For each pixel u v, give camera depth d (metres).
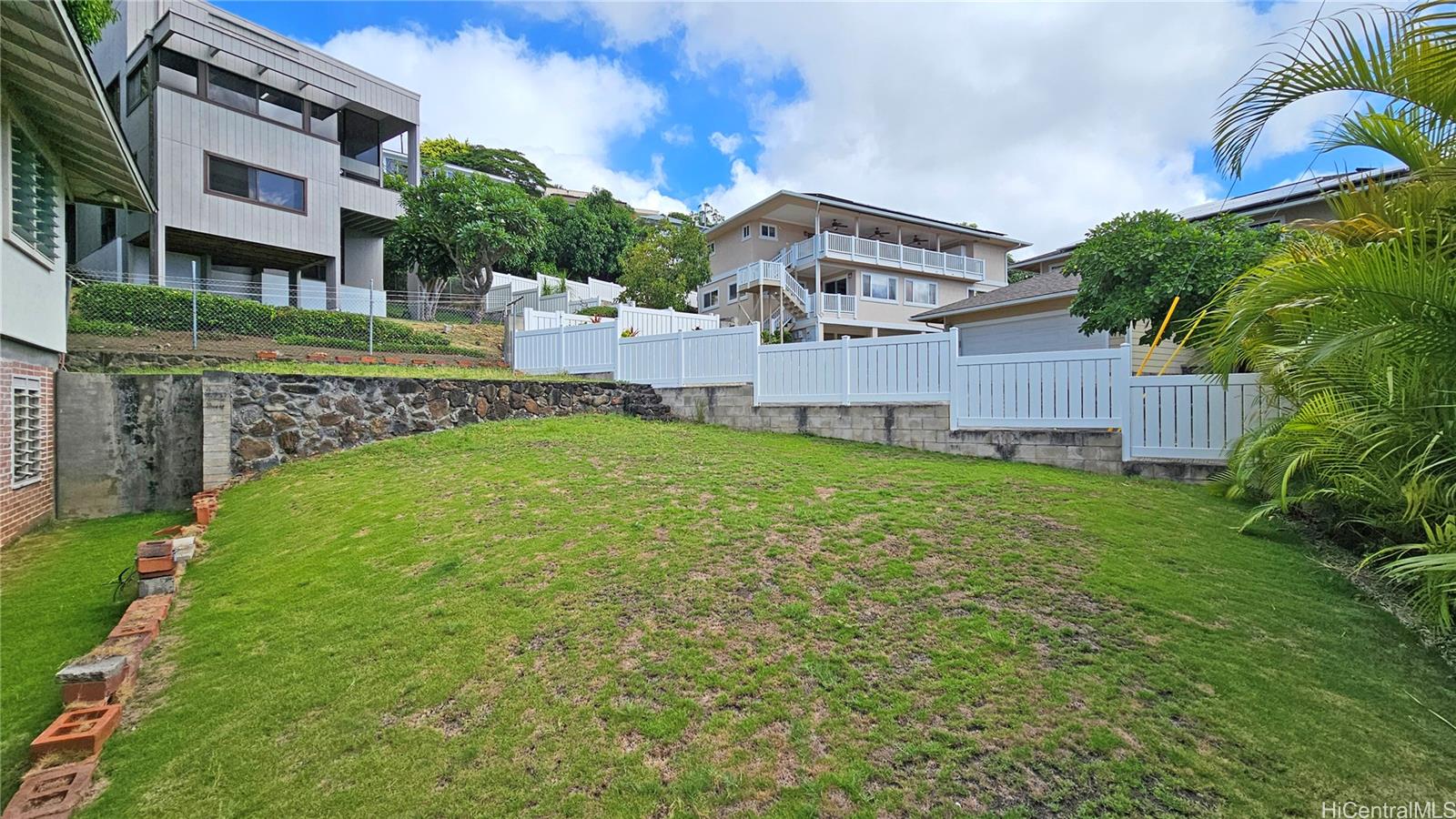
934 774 2.40
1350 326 3.62
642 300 24.83
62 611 4.66
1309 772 2.36
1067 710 2.71
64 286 8.00
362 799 2.52
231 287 18.00
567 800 2.42
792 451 7.83
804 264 27.20
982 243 31.59
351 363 12.66
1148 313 11.56
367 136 21.64
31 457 6.64
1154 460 6.55
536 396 10.49
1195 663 3.01
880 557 4.27
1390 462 4.14
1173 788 2.29
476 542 4.89
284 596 4.39
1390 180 4.27
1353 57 3.38
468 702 3.05
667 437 8.83
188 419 7.65
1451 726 2.62
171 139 15.59
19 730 3.18
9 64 6.15
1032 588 3.76
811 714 2.77
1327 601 3.69
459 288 23.58
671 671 3.13
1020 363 7.43
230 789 2.64
